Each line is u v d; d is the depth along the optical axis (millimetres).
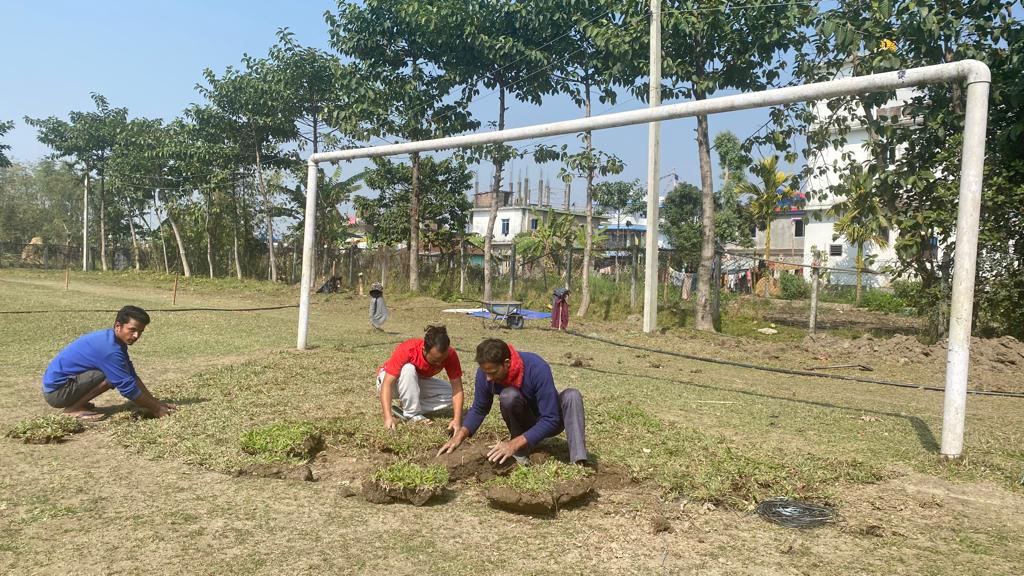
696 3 17125
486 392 5102
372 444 5574
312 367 9414
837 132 14484
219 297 25734
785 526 4211
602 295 21984
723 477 4902
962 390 5836
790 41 16109
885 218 14312
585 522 4199
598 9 19672
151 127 38719
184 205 36594
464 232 31438
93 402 7137
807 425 7121
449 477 4762
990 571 3617
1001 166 13555
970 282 5797
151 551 3650
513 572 3504
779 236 37906
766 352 13805
